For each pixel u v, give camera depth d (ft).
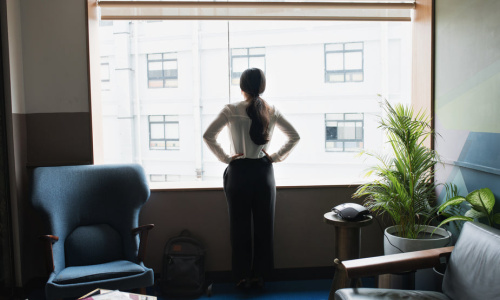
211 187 9.61
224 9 9.57
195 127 19.65
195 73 19.47
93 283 6.94
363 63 19.35
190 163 20.16
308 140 20.34
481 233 5.58
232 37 19.54
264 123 8.13
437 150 9.10
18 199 8.87
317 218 9.77
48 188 7.84
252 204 8.64
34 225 9.36
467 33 7.71
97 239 8.20
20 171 8.95
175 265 8.86
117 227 8.46
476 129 7.47
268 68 19.75
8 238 8.77
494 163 6.94
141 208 9.52
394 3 9.84
